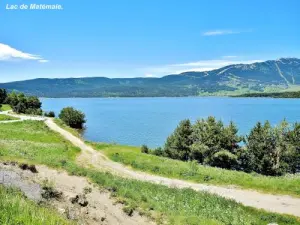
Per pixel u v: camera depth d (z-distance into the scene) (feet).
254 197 133.08
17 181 77.25
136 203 92.07
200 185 153.17
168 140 262.67
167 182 158.40
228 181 156.56
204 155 240.94
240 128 556.10
